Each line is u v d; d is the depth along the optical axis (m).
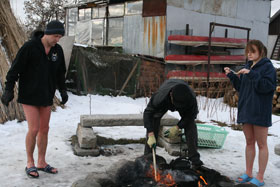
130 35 13.92
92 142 4.56
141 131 6.34
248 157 3.73
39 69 3.43
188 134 3.85
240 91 3.65
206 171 3.44
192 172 3.34
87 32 16.22
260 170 3.62
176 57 12.03
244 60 13.77
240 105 3.63
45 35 3.42
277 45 24.06
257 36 16.52
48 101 3.58
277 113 9.55
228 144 5.52
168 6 12.30
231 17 14.98
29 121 3.51
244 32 15.77
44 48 3.44
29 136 3.53
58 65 3.66
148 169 3.28
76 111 7.97
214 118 8.31
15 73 3.33
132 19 13.78
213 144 5.14
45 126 3.70
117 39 14.62
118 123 5.06
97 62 10.28
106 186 3.10
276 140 6.08
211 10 14.04
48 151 4.59
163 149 5.02
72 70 9.95
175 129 3.88
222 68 14.95
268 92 3.39
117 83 10.90
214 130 5.23
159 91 3.54
